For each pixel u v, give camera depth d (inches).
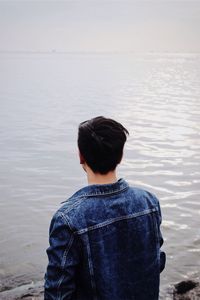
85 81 2623.0
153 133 781.3
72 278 61.2
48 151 604.1
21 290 205.3
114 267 63.1
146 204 68.4
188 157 563.5
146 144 661.3
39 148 627.8
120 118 1013.2
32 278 222.2
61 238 61.1
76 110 1175.0
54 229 61.9
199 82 2755.9
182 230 294.2
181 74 3934.5
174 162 529.7
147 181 436.8
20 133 773.9
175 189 406.3
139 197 68.2
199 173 470.9
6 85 2191.2
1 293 201.5
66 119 984.3
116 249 63.5
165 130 821.9
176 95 1759.4
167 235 284.5
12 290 205.6
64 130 812.6
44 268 236.4
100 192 64.5
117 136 65.6
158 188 410.3
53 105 1302.9
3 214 337.4
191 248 261.9
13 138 718.5
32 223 316.8
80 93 1779.0
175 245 266.1
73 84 2343.8
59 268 60.6
